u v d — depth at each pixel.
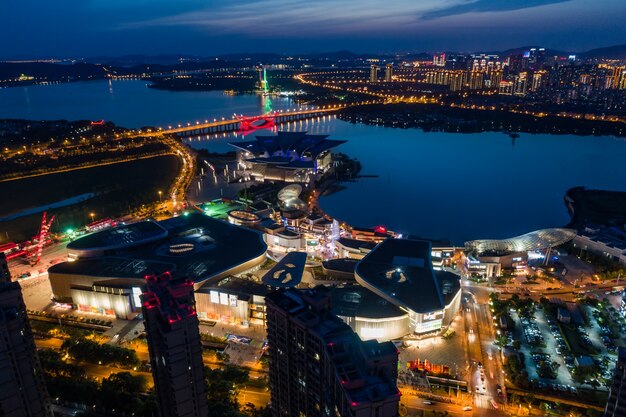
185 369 131.50
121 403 171.12
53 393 178.00
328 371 124.50
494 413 173.88
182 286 136.12
